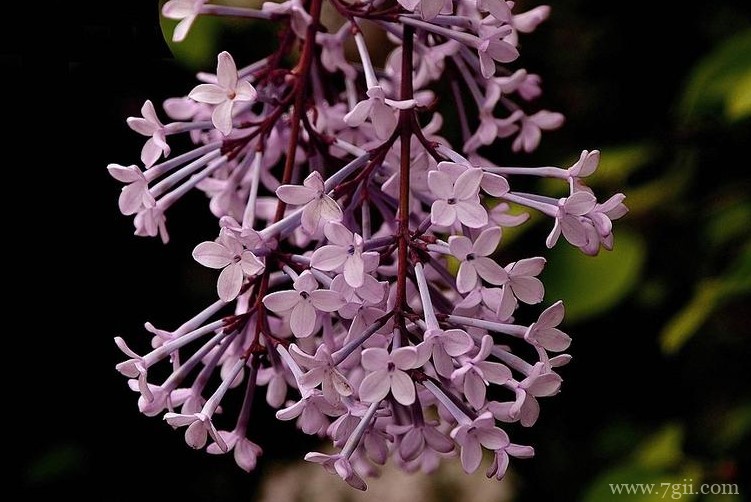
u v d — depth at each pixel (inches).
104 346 23.7
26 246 21.5
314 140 15.6
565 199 14.7
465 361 14.3
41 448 24.6
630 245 20.9
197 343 19.0
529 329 14.5
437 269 14.9
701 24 25.0
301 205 15.0
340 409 14.6
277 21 16.2
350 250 14.4
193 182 15.5
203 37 19.1
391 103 14.7
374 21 15.4
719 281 19.7
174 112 16.4
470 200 14.4
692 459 21.7
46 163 20.0
